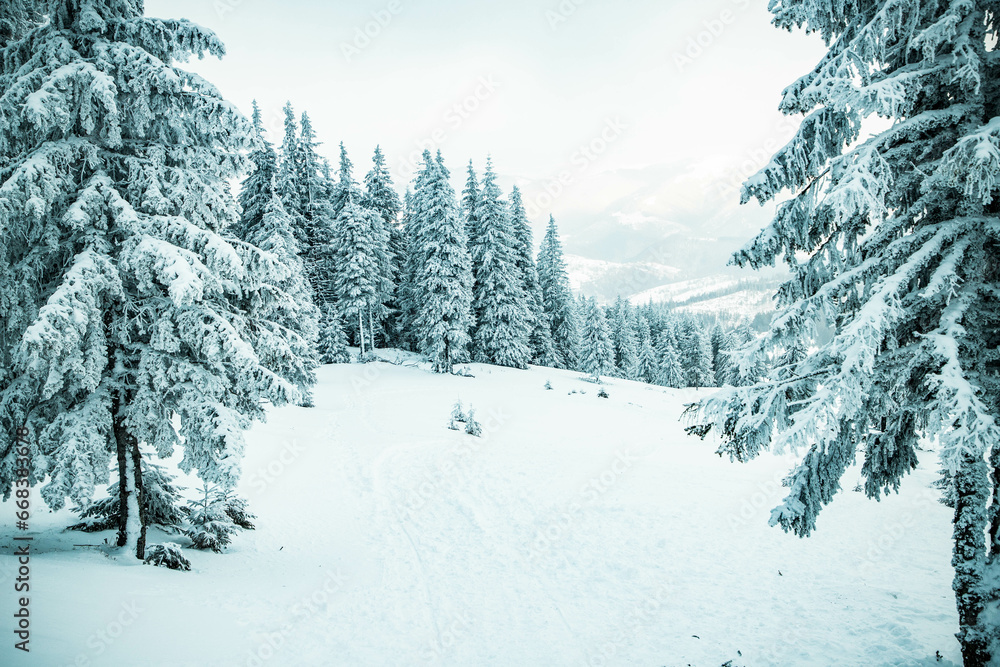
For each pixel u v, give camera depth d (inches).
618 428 1051.3
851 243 243.3
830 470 237.1
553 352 2006.6
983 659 198.7
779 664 263.0
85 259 288.8
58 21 313.9
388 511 536.4
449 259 1456.7
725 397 245.4
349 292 1560.0
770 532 452.4
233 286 351.3
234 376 369.1
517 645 297.7
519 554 430.3
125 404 334.6
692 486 615.2
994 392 196.2
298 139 1603.1
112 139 307.3
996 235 200.1
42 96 270.7
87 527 394.6
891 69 234.1
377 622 319.0
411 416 998.4
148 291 327.9
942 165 188.9
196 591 311.4
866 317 189.2
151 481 414.3
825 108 227.0
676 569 387.2
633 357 2544.3
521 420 1052.5
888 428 232.1
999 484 208.8
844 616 305.3
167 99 330.6
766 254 259.1
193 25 329.7
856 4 230.5
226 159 353.4
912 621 292.5
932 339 192.5
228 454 325.7
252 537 446.3
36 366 269.7
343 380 1328.7
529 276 1943.9
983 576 205.8
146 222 310.2
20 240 309.3
